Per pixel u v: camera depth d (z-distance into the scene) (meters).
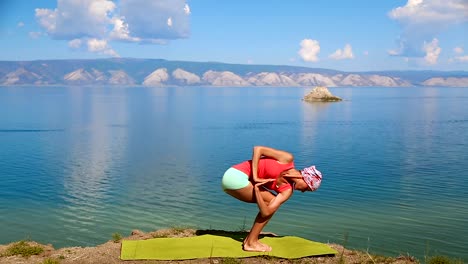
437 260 8.85
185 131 63.56
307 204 20.67
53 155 41.19
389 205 20.70
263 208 7.78
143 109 122.31
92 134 60.28
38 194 24.69
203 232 9.27
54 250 8.34
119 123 77.50
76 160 38.03
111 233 17.67
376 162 34.44
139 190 25.69
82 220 19.33
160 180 28.75
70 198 23.67
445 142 48.03
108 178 29.62
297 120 81.75
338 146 45.28
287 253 7.93
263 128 67.12
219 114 99.94
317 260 7.78
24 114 100.38
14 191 25.42
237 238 8.77
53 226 18.55
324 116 92.00
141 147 46.84
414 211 19.69
